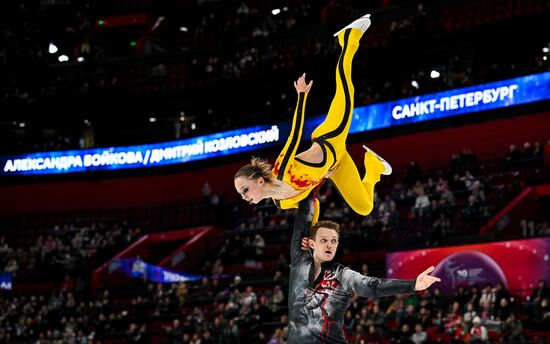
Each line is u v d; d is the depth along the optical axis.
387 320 19.97
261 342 21.00
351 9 35.91
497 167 27.06
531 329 18.19
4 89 39.88
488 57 31.09
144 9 43.00
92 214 38.12
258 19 39.47
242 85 35.72
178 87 38.31
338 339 5.53
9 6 42.53
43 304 29.83
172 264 31.70
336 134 6.28
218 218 33.75
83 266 33.06
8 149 39.50
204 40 40.81
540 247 21.14
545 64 27.61
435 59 32.22
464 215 23.98
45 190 39.00
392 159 31.44
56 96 38.50
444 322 18.88
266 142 33.47
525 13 28.67
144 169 37.47
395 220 25.25
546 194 24.67
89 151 38.47
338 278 5.59
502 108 27.72
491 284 21.36
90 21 43.56
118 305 28.22
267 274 26.73
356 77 32.88
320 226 5.72
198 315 24.36
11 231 38.09
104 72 39.84
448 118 28.98
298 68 33.69
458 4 32.28
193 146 36.22
